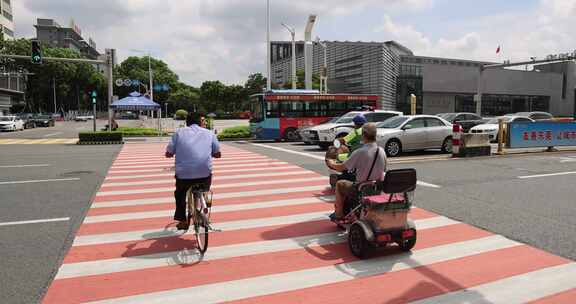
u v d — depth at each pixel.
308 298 3.72
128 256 4.77
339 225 5.74
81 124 61.25
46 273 4.27
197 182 5.01
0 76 67.31
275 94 23.95
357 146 7.39
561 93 83.56
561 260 4.59
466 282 4.06
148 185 9.35
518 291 3.86
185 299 3.70
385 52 62.38
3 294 3.77
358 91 67.38
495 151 16.09
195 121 5.20
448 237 5.42
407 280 4.11
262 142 24.41
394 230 4.68
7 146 21.16
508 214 6.52
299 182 9.59
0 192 8.47
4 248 5.02
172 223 6.17
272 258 4.72
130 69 119.56
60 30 135.62
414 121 15.43
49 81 80.88
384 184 4.46
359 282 4.07
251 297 3.74
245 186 9.08
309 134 18.75
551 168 11.39
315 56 80.62
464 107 73.19
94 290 3.88
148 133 30.42
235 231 5.74
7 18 82.56
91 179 10.16
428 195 7.95
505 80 76.06
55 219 6.36
